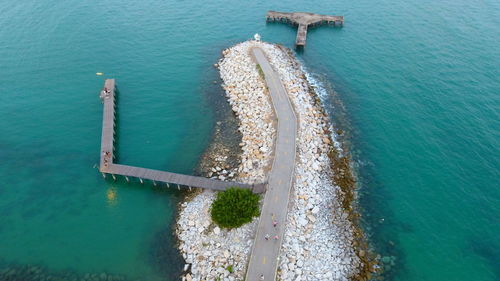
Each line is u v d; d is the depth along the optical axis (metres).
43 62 82.69
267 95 70.81
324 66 85.06
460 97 73.19
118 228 50.16
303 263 44.69
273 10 110.25
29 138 63.78
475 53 86.50
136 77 79.69
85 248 47.84
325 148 61.84
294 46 93.06
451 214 52.31
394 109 71.56
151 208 52.62
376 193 55.34
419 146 63.16
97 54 86.25
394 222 51.31
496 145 62.41
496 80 77.38
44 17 99.94
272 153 58.34
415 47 90.12
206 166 59.16
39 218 51.56
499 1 112.44
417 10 107.69
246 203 47.53
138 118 69.19
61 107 70.56
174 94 75.25
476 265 46.44
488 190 55.31
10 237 49.09
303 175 55.25
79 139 63.75
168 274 44.72
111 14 102.69
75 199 54.16
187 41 92.69
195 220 49.53
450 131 65.69
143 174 55.19
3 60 82.50
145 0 110.94
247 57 83.19
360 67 84.25
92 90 75.19
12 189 55.34
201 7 109.38
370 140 64.75
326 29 100.38
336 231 49.09
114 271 45.28
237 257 44.78
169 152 62.09
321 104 72.75
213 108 71.62
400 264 46.34
